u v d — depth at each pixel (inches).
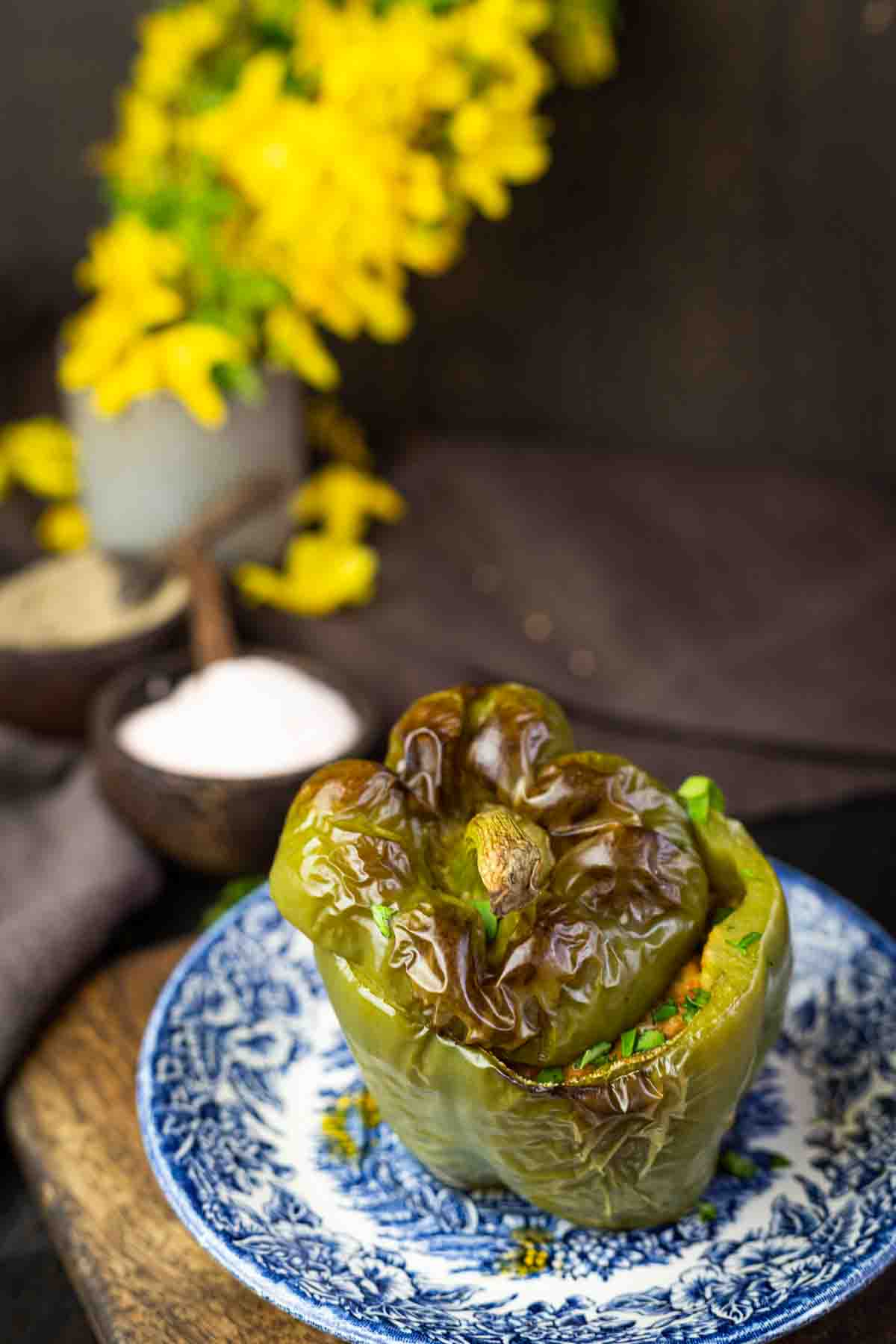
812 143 29.5
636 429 32.9
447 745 15.8
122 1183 17.2
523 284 31.5
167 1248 16.5
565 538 27.7
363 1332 14.8
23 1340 17.8
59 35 30.1
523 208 30.7
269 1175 16.5
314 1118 17.2
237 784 20.8
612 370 32.3
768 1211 16.1
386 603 26.2
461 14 23.4
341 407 32.6
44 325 32.4
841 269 30.6
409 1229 16.2
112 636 24.0
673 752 23.5
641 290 31.4
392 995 14.9
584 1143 15.0
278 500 26.0
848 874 21.6
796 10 28.4
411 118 23.7
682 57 29.0
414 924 14.9
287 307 24.7
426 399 32.8
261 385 25.5
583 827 15.5
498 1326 15.1
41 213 31.7
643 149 30.0
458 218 25.2
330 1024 18.2
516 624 25.5
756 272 30.9
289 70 24.4
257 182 23.1
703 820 16.0
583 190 30.5
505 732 15.9
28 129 30.9
